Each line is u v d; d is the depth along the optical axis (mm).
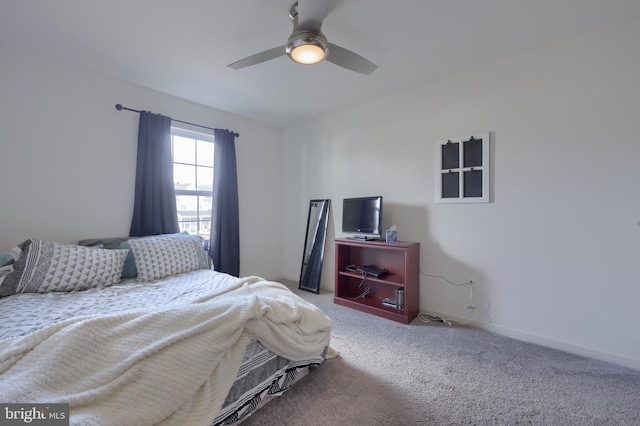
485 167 2324
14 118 2051
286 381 1514
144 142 2639
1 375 827
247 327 1250
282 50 1634
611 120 1833
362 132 3184
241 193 3596
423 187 2709
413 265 2584
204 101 3051
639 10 1677
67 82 2271
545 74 2062
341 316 2672
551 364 1814
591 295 1913
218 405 1053
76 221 2324
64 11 1652
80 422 738
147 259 2139
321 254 3496
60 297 1630
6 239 2031
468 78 2418
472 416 1363
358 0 1575
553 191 2047
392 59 2230
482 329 2361
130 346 980
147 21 1750
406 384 1614
